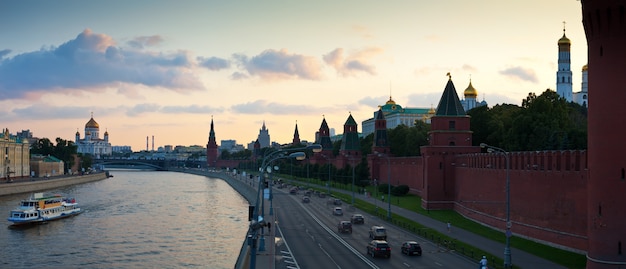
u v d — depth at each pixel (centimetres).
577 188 7238
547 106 13612
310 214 12531
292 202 15650
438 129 12669
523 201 8544
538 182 8094
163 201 18425
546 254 7162
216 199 19488
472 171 10988
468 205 11162
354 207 13512
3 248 9900
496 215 9594
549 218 7825
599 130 6084
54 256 9231
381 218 11412
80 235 11244
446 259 6994
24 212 12569
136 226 12450
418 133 19650
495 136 15175
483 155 10394
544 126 13112
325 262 6812
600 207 6044
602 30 6047
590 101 6250
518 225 8675
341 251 7638
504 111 16550
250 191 19925
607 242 5969
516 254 7212
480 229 9556
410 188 16525
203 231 11781
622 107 5912
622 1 5816
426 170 12619
